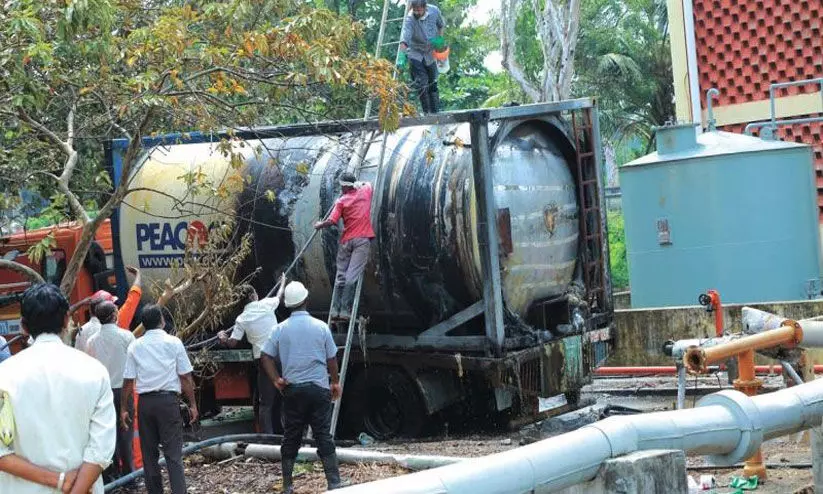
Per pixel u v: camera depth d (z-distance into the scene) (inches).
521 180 540.1
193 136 588.1
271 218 576.1
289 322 409.1
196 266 544.7
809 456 404.5
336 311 546.3
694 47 900.6
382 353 553.3
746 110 889.5
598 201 586.6
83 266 625.0
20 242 639.1
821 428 315.3
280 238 575.8
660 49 1616.6
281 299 582.6
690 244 705.0
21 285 636.7
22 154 515.5
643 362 683.4
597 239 586.9
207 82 536.7
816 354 559.5
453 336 535.2
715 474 380.8
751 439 279.4
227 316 600.4
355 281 530.9
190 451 471.5
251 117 514.3
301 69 518.9
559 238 563.8
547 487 233.3
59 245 633.0
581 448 240.8
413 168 540.4
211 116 497.0
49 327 221.3
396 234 540.1
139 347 399.5
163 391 397.7
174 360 401.1
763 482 359.6
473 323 543.2
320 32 478.3
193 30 520.4
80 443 216.5
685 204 704.4
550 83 1071.6
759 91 888.3
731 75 895.7
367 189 534.9
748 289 696.4
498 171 527.5
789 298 695.7
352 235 531.2
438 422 571.5
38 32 434.9
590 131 581.9
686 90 904.3
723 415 277.6
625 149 1978.3
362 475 433.7
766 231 692.7
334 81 489.4
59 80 492.1
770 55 880.3
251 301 552.1
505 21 1098.7
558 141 572.1
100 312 437.7
